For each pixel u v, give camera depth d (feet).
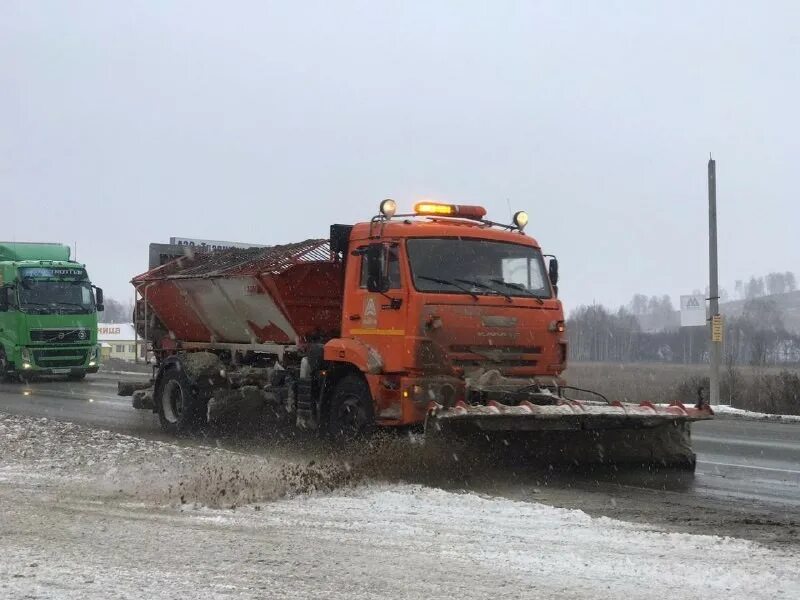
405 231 35.45
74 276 91.30
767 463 38.01
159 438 45.88
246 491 27.76
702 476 34.12
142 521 23.66
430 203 38.01
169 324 52.85
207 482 28.99
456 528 22.86
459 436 31.83
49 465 33.65
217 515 24.47
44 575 18.24
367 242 37.32
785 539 22.67
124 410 61.00
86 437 41.11
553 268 39.11
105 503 26.27
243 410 44.98
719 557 19.79
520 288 37.06
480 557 19.80
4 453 36.65
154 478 30.45
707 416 33.83
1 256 92.99
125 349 211.82
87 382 92.94
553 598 16.76
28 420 48.16
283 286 41.91
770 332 247.29
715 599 16.62
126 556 19.83
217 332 49.26
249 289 43.80
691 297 84.43
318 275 42.52
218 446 41.73
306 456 36.27
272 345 45.19
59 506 25.79
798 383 70.13
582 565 19.08
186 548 20.58
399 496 26.99
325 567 18.92
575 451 34.81
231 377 46.03
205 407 46.29
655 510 26.96
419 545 20.97
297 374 41.98
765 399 69.87
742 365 114.01
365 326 36.68
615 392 85.46
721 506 27.76
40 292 88.79
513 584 17.66
